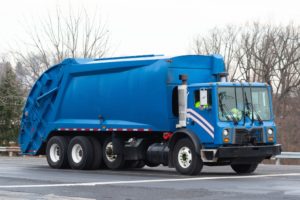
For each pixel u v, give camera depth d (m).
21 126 23.67
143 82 18.86
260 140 17.47
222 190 13.34
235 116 17.19
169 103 18.17
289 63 53.00
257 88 17.83
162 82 18.27
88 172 19.34
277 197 11.98
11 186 14.52
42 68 40.56
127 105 19.39
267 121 17.81
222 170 20.66
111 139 20.12
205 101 17.11
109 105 20.02
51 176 17.52
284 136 48.88
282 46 54.19
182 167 17.55
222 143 16.78
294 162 36.56
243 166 18.72
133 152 19.48
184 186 14.27
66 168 21.41
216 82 17.42
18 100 47.12
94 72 20.66
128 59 19.72
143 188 13.91
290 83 52.78
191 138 17.25
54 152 21.64
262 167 22.34
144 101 18.78
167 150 18.27
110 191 13.39
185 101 17.81
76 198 11.87
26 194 12.71
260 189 13.49
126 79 19.50
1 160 29.00
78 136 20.89
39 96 22.84
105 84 20.23
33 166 22.72
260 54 54.34
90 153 20.42
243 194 12.55
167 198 12.05
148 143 19.48
